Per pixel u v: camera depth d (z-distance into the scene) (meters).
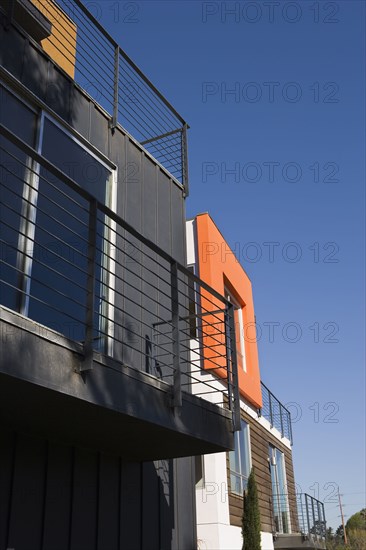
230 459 10.70
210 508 9.20
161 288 6.70
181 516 6.21
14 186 4.78
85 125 5.98
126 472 5.54
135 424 4.50
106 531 5.06
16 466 4.33
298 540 13.37
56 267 5.02
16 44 5.19
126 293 5.98
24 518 4.27
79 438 4.80
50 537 4.46
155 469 5.98
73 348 3.87
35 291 4.70
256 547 9.06
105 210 4.44
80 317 5.19
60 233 5.17
